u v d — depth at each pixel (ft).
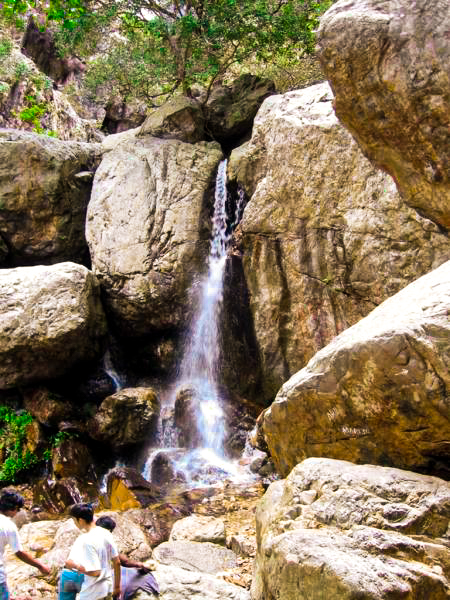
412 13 14.67
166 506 28.71
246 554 22.57
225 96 44.11
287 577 13.92
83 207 43.93
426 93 14.75
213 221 40.06
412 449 18.21
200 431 35.91
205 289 38.75
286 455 22.49
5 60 59.26
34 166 42.09
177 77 45.85
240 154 38.60
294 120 34.42
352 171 32.17
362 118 16.46
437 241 29.66
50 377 36.60
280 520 17.10
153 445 35.70
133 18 47.16
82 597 15.39
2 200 41.75
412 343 17.37
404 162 16.47
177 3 44.37
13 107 58.59
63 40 48.70
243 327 36.70
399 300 20.90
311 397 20.29
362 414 19.03
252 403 37.14
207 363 38.50
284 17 41.50
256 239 35.45
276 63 49.80
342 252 32.55
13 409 36.91
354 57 15.47
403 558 14.06
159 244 38.65
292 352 34.53
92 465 34.27
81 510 16.24
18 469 34.12
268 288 35.09
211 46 42.98
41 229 42.63
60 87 75.31
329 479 17.16
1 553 15.81
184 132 42.60
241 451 35.58
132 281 38.47
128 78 47.73
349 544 14.24
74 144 44.93
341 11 15.75
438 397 16.98
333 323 33.06
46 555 22.93
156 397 35.91
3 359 34.96
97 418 34.60
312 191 33.32
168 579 18.31
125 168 41.29
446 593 13.25
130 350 41.42
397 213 30.60
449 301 18.04
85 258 44.50
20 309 34.88
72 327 34.68
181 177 40.16
